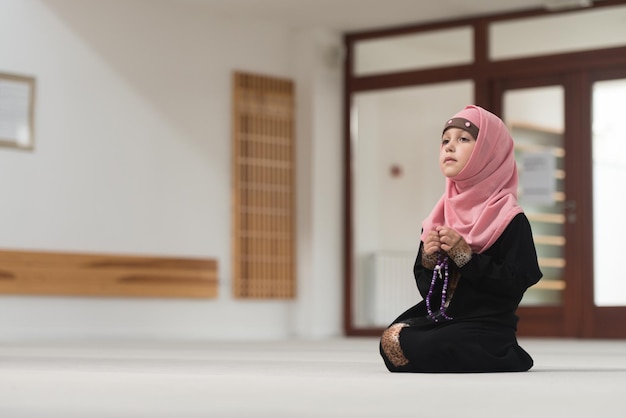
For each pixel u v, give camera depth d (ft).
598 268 34.12
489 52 36.11
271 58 37.17
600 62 34.22
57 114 31.94
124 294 33.01
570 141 34.58
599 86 34.45
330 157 37.78
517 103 35.68
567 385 10.08
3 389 9.70
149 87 34.22
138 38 34.01
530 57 35.27
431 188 37.11
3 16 30.96
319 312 37.19
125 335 33.24
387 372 12.56
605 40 34.22
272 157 36.94
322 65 37.65
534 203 34.81
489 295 11.86
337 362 16.74
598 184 34.32
